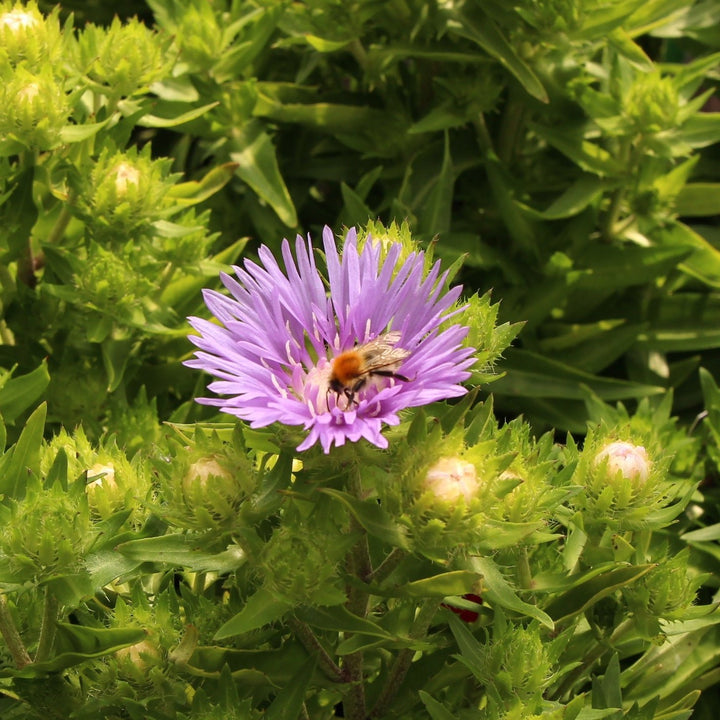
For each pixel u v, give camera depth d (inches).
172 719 14.5
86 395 19.4
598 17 21.0
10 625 14.8
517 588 15.5
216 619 15.2
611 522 15.5
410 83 25.2
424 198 22.9
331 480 14.2
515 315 23.4
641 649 17.4
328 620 14.1
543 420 22.7
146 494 15.3
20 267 20.0
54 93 17.9
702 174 25.6
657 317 24.3
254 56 22.3
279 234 23.4
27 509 14.1
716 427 20.4
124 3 26.4
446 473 13.4
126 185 18.3
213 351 13.6
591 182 22.4
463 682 15.8
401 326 14.0
